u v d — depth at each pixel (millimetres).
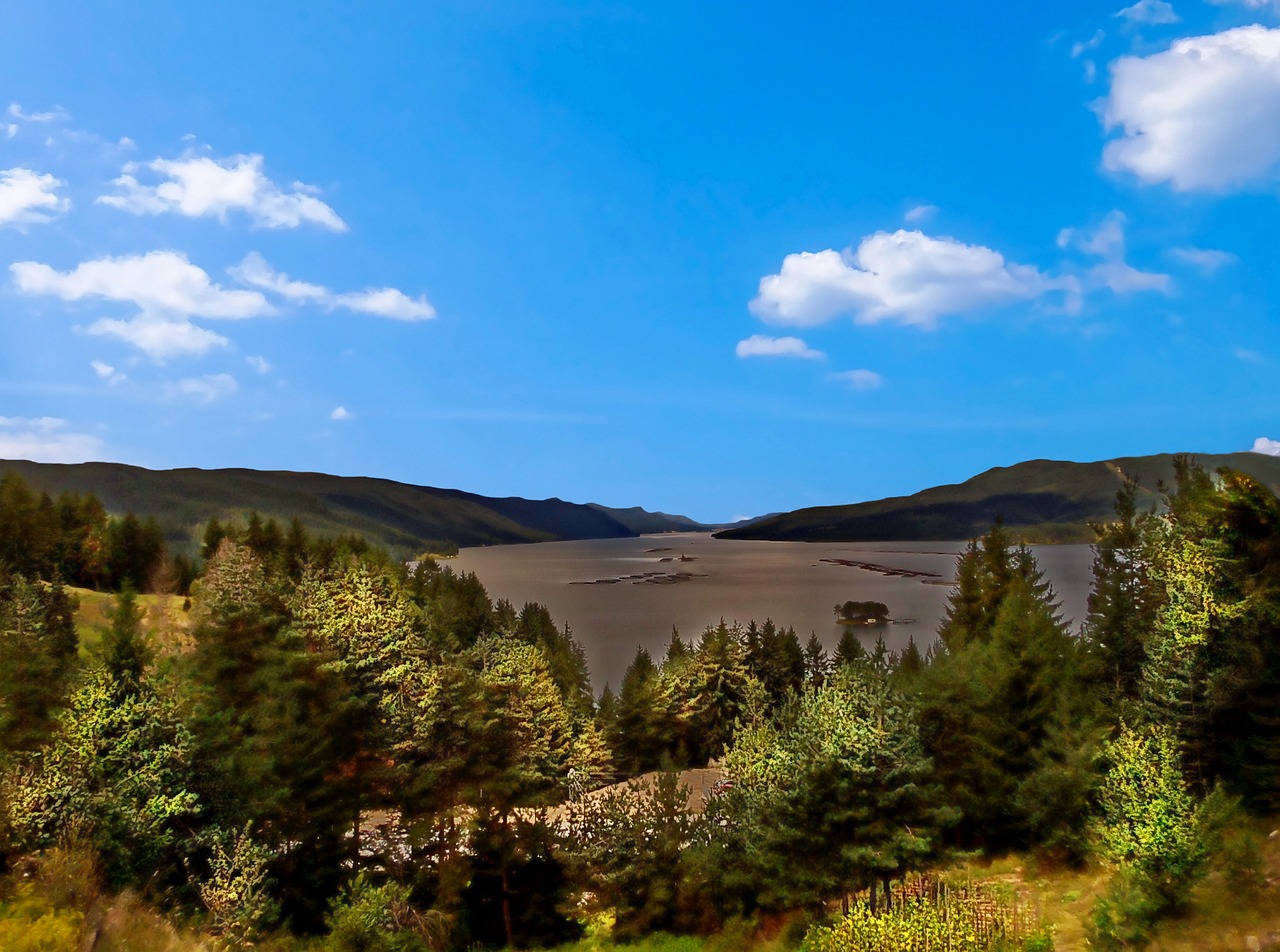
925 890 21609
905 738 24109
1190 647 24453
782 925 25766
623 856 30297
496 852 35000
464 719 35812
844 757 23469
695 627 174250
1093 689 32344
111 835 22109
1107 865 20078
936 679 34219
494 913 34406
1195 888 17172
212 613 40875
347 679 37906
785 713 30578
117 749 24141
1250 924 15398
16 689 33500
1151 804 18172
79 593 95188
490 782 34969
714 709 72125
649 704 72625
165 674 27859
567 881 34406
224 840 24844
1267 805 21672
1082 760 26203
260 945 22844
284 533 128750
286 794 29000
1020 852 28672
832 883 22953
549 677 68625
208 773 26344
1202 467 30797
